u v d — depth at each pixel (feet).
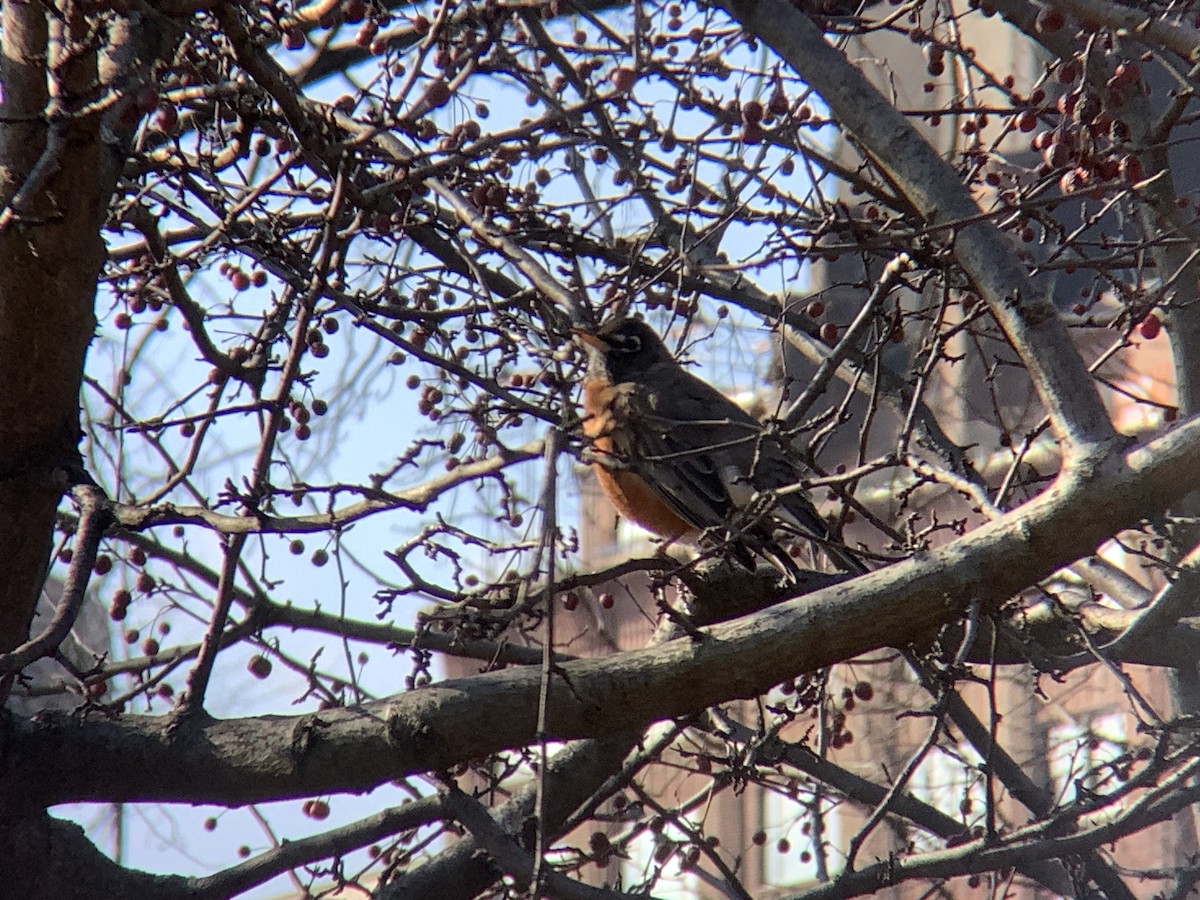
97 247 28.71
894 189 35.99
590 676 27.35
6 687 28.81
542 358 33.30
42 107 27.48
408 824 34.17
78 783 29.19
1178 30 28.50
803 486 27.66
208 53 33.40
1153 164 32.81
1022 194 33.04
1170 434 25.96
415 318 33.58
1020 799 41.45
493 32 30.83
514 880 33.24
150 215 31.27
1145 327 33.30
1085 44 33.73
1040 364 27.84
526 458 33.19
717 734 34.86
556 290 36.19
